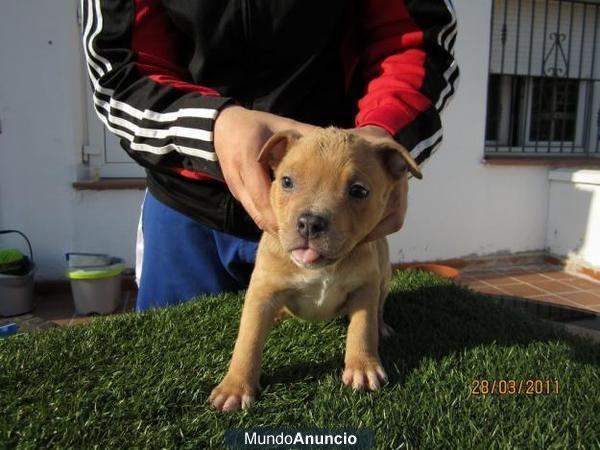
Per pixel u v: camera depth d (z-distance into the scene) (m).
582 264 1.65
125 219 1.45
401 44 0.59
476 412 0.45
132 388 0.48
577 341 0.63
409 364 0.54
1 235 1.41
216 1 0.57
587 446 0.41
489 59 1.62
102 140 1.48
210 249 0.74
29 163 1.39
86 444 0.40
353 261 0.50
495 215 1.71
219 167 0.49
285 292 0.51
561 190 1.71
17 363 0.53
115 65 0.56
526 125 1.85
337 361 0.54
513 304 0.83
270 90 0.62
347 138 0.45
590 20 1.82
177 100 0.51
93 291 1.29
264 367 0.53
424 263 1.66
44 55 1.36
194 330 0.62
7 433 0.41
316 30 0.59
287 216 0.42
